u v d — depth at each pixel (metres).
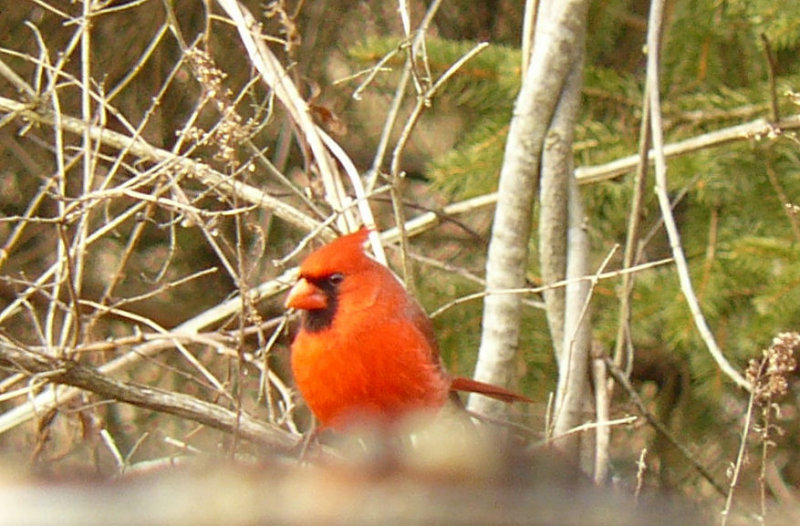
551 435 5.29
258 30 6.42
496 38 9.84
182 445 5.30
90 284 9.67
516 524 1.74
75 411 5.99
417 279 8.32
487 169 7.59
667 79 7.66
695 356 7.46
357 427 5.19
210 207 8.66
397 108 6.51
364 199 5.92
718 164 7.33
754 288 7.34
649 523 1.77
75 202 5.45
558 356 6.32
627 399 8.52
